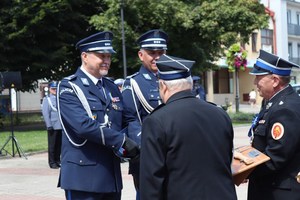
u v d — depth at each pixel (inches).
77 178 165.0
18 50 821.9
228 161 127.3
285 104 148.6
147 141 121.2
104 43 169.6
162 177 119.7
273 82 154.6
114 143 159.6
